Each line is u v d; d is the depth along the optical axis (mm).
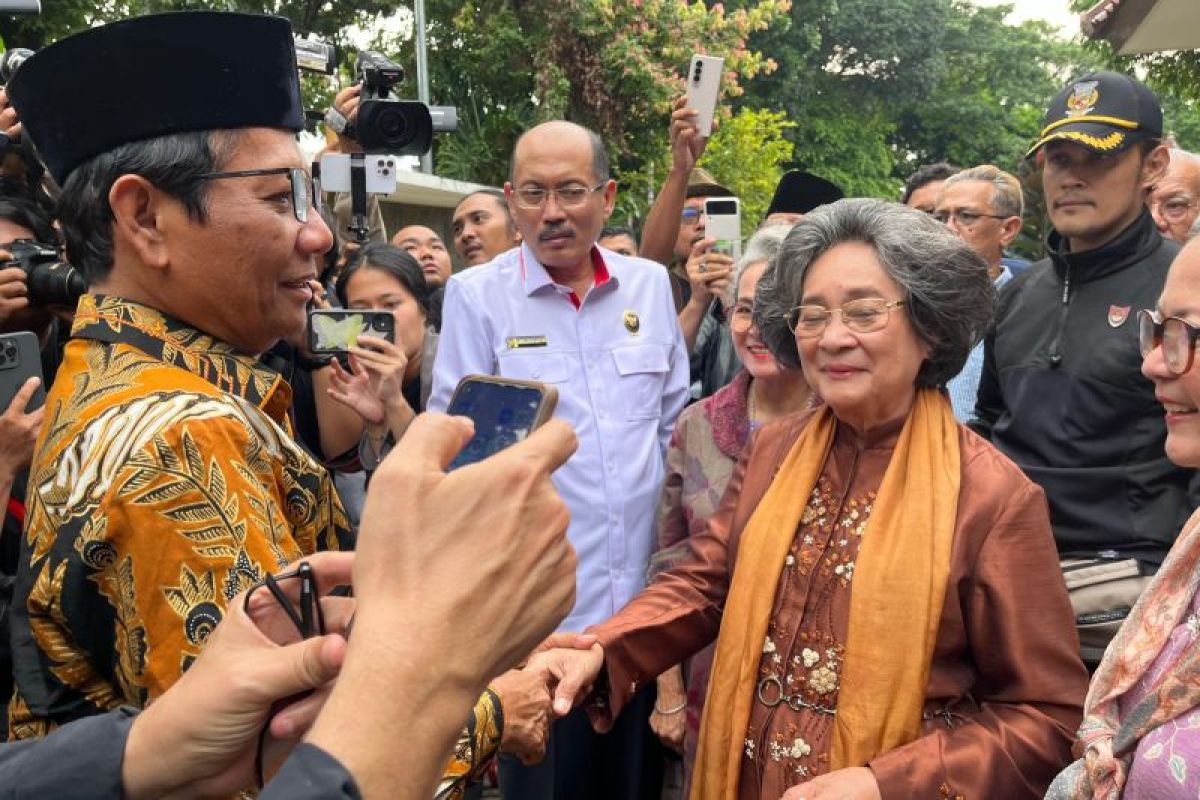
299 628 1120
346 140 4000
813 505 2148
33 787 1083
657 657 2285
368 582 907
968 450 2049
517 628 916
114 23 1427
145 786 1078
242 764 1093
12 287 2336
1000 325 3139
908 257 2010
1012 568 1916
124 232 1495
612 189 3525
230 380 1547
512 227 5430
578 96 15547
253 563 1311
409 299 3748
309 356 3049
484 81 15961
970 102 35750
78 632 1357
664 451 3475
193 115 1463
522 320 3352
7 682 2221
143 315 1526
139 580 1288
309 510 1562
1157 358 1701
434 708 871
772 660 2076
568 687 2078
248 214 1497
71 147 1512
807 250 2119
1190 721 1528
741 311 3010
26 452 2082
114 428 1344
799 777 1993
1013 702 1919
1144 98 2945
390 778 847
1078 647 1952
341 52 15336
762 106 28406
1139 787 1540
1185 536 1712
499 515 910
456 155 15180
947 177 5160
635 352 3391
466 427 977
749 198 16781
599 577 3213
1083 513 2777
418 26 13695
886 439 2125
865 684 1905
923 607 1895
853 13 31391
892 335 2025
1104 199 2881
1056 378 2902
